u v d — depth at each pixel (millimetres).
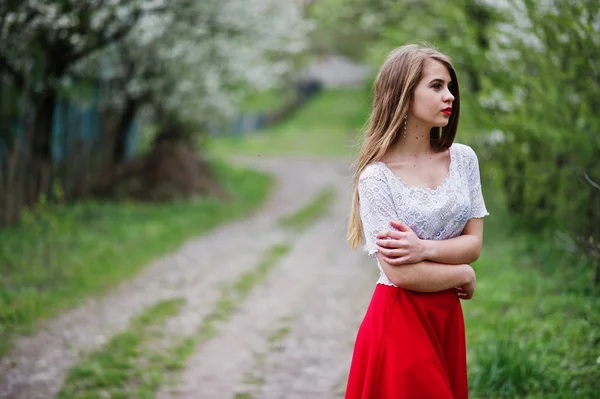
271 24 13203
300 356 5258
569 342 4543
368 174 2352
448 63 2354
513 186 8125
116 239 9648
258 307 6754
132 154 17281
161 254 9305
